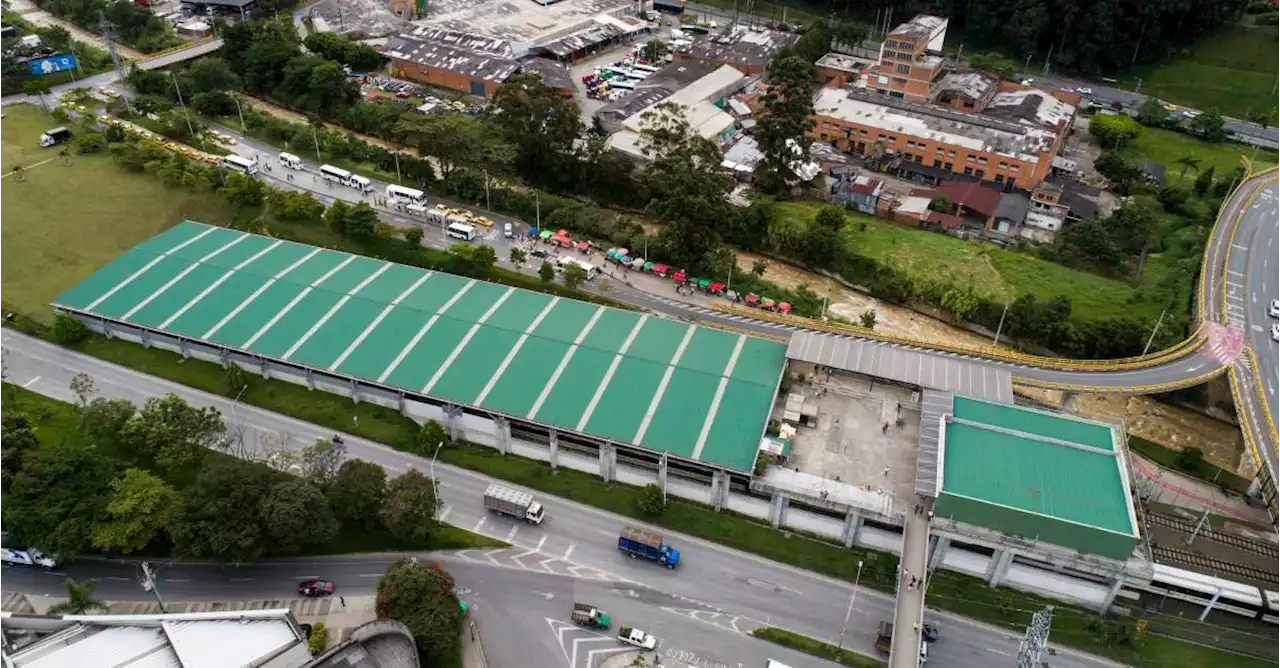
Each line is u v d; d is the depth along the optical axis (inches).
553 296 6865.2
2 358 6195.9
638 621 4773.6
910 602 4584.2
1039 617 3892.7
